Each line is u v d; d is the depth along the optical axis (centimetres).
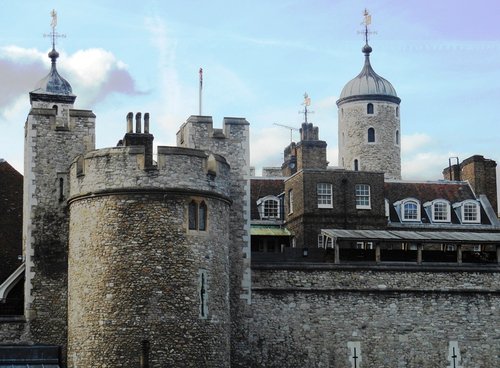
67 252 4106
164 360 3597
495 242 4544
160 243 3650
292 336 4269
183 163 3709
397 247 5131
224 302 3806
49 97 5253
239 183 4269
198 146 4250
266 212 5338
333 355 4297
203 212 3750
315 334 4294
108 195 3691
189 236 3694
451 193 5597
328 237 4725
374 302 4372
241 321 4216
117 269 3644
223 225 3834
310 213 5047
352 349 4316
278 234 5156
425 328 4397
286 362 4244
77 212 3784
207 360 3681
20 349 3869
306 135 5966
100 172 3709
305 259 4472
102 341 3625
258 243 5159
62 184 4147
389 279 4403
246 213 4262
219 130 4291
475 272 4478
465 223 5406
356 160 6488
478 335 4434
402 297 4400
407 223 5322
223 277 3806
